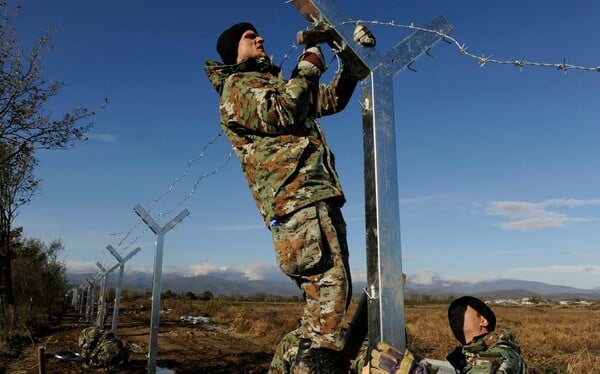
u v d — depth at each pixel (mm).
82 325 26406
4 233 21609
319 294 2045
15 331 17391
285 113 2133
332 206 2217
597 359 9391
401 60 2145
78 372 12070
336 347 1967
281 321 23719
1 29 12172
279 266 2135
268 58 2432
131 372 12336
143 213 8992
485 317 3391
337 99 2639
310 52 2248
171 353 16031
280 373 3582
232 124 2270
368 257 1969
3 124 12531
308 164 2168
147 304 52031
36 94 12750
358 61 2094
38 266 33812
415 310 44906
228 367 13641
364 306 2062
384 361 1819
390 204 1974
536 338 20891
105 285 19672
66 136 13367
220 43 2555
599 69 2404
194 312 38250
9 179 19656
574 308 64875
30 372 11898
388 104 2072
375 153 1995
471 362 3295
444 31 2254
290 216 2098
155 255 8883
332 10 2045
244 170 2281
